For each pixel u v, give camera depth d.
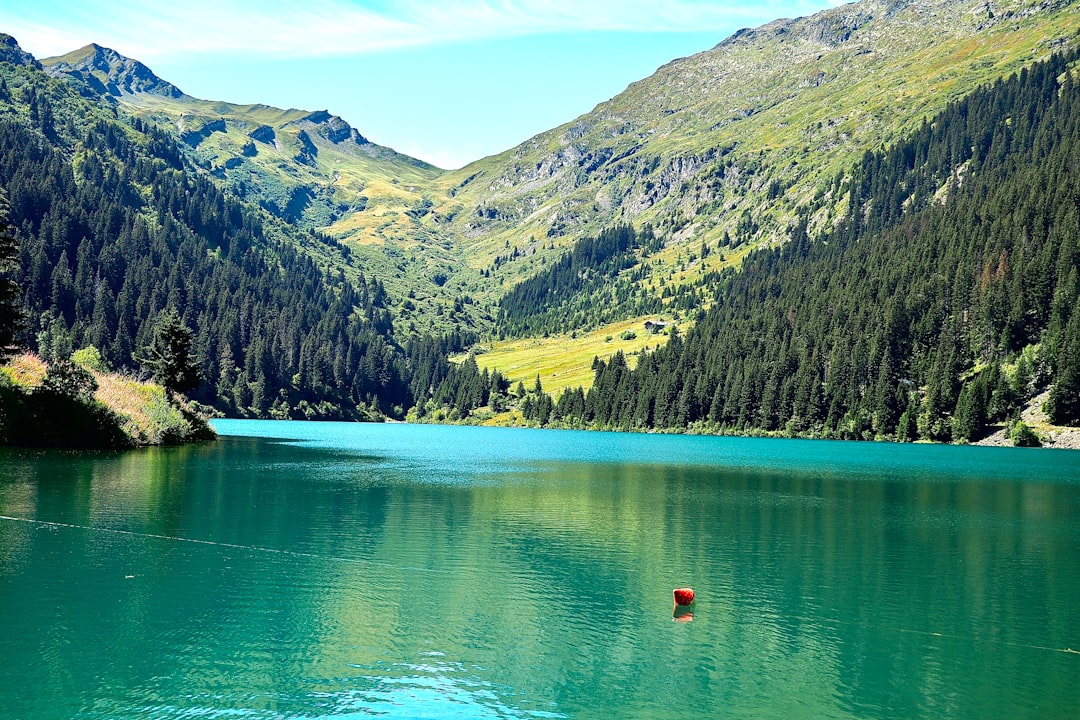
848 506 83.69
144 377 181.25
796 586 49.31
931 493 96.56
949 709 32.00
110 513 63.50
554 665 35.44
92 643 35.62
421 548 56.59
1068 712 31.94
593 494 89.38
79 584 43.97
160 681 32.00
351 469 110.94
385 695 31.56
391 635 38.28
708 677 34.62
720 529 67.81
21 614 38.84
